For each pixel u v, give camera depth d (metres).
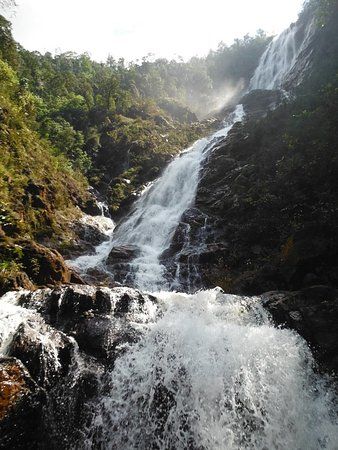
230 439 5.93
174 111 47.53
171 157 25.19
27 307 7.81
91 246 16.06
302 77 26.59
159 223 16.36
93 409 6.14
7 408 5.18
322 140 13.30
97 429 5.99
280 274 10.23
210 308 8.38
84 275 12.41
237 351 6.89
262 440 6.03
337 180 12.14
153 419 6.12
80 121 35.81
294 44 37.38
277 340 7.30
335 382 6.93
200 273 12.30
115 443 5.91
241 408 6.26
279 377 6.78
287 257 10.34
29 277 9.70
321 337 7.52
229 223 14.02
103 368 6.66
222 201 15.38
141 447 5.88
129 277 12.57
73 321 7.60
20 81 26.47
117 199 21.38
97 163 28.36
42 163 18.92
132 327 7.44
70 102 37.47
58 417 5.86
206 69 76.62
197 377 6.48
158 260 13.59
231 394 6.35
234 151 18.61
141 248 14.52
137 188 22.59
